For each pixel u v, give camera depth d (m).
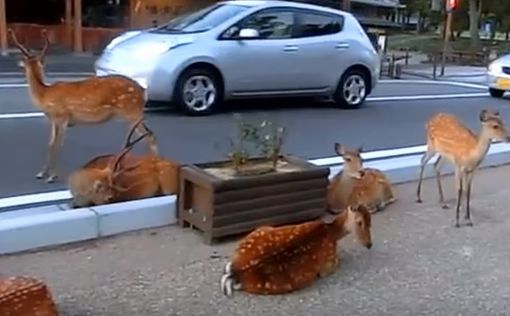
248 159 4.41
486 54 22.50
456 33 31.75
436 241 4.36
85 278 3.57
